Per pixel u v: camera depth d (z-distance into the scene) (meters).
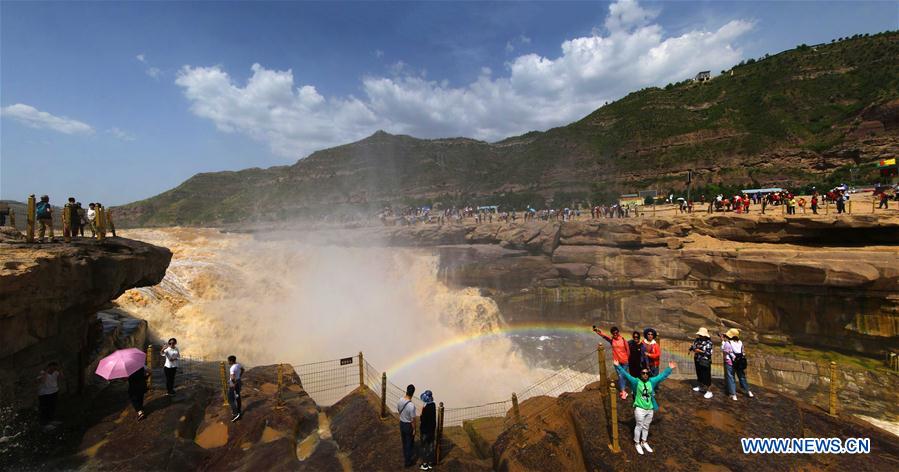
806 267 28.70
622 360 12.37
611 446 10.27
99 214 17.72
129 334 21.91
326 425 14.98
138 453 12.16
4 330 12.10
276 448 12.88
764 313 31.50
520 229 45.78
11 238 16.36
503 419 15.62
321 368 29.98
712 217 37.91
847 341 28.31
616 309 37.88
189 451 12.62
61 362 14.87
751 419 11.27
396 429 13.82
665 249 37.03
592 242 41.03
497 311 41.62
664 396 12.66
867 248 29.92
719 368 29.91
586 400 12.52
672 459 9.70
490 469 11.57
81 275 14.88
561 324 39.97
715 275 33.38
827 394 26.81
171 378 15.66
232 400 14.48
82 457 11.86
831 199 40.41
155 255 19.75
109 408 14.59
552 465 10.51
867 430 10.65
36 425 12.97
